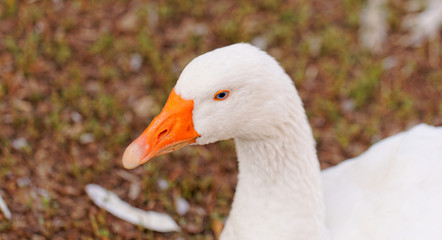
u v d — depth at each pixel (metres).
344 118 1.52
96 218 1.32
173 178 1.39
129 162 1.05
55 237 1.29
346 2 1.74
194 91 1.04
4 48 1.56
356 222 1.15
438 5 1.68
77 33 1.62
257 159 1.12
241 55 1.04
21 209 1.30
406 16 1.72
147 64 1.58
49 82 1.52
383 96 1.55
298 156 1.11
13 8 1.62
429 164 1.15
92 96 1.51
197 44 1.62
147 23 1.66
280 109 1.07
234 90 1.04
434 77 1.58
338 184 1.22
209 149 1.44
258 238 1.14
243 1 1.75
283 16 1.70
